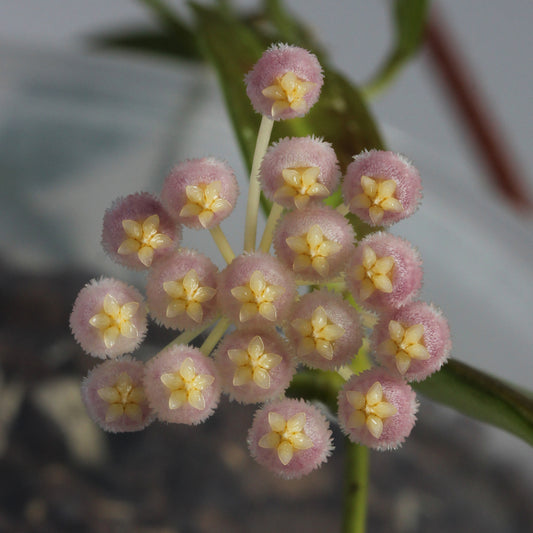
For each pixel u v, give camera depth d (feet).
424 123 1.58
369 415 0.78
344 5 1.58
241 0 1.44
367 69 1.55
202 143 1.34
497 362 1.25
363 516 0.88
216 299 0.79
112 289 0.79
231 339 0.79
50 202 1.36
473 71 1.58
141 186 1.34
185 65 1.31
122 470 1.18
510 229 1.34
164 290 0.79
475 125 1.37
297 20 1.14
